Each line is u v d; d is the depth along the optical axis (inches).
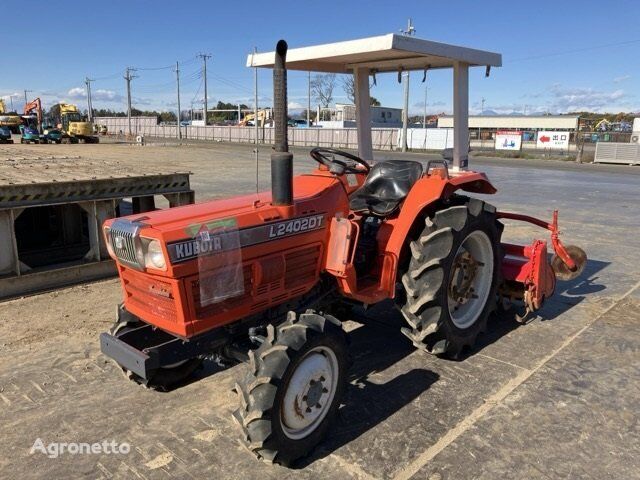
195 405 131.6
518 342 168.2
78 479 104.9
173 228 107.6
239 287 114.9
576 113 3838.6
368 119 187.9
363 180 167.3
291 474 106.3
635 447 115.0
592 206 444.5
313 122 2763.3
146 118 2824.8
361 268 146.4
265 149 1316.4
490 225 160.1
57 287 219.1
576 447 114.9
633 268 252.1
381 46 142.3
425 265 140.9
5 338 170.1
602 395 136.2
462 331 153.2
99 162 308.5
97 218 230.1
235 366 151.8
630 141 1256.8
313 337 108.0
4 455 112.2
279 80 114.7
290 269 125.7
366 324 183.2
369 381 143.3
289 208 123.0
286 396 105.5
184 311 108.3
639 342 168.2
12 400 133.5
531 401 133.0
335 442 116.7
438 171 152.3
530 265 175.3
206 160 896.3
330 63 179.0
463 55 159.3
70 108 1653.5
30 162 298.8
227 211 119.7
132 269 115.1
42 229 265.4
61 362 153.9
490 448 114.3
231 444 116.0
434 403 132.1
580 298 209.3
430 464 109.3
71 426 122.6
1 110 1647.4
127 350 112.9
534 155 1240.2
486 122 2679.6
